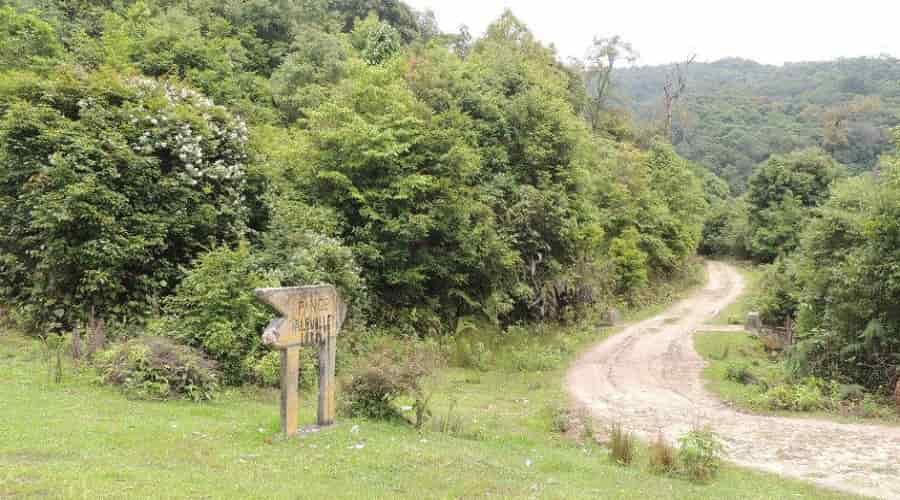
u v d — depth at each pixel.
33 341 13.56
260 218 18.39
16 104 14.91
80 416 8.73
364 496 6.49
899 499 8.50
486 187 23.61
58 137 14.64
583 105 53.66
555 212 24.72
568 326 26.97
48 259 14.16
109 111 15.75
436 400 14.47
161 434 8.14
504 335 23.06
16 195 15.23
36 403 9.25
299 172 19.58
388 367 10.82
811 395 14.58
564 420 13.21
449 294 21.75
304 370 13.37
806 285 18.47
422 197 20.45
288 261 15.77
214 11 35.97
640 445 11.41
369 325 18.89
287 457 7.75
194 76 25.36
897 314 15.66
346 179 18.97
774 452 11.01
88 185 14.14
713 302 37.22
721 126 83.19
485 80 26.86
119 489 5.83
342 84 22.94
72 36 26.39
